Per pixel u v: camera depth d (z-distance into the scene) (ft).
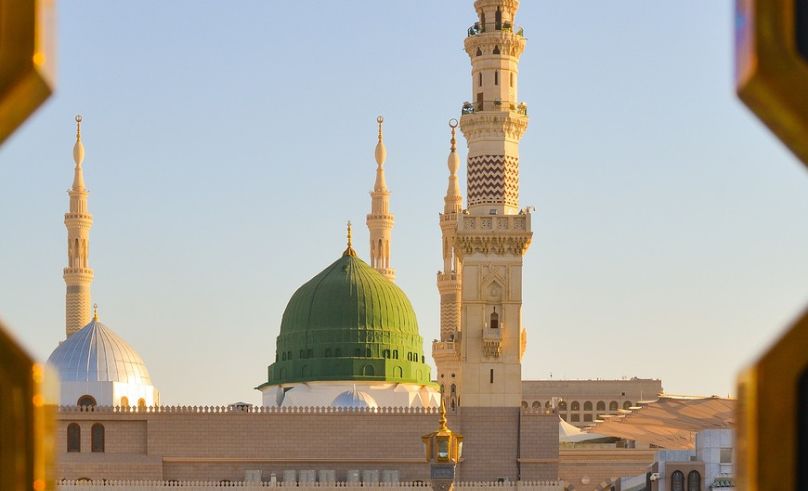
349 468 576.61
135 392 638.94
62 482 556.10
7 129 28.78
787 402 27.86
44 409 28.50
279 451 575.79
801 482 27.73
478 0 593.83
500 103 584.81
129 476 567.59
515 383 579.48
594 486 611.06
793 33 28.25
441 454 286.25
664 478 485.56
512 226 579.48
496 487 566.36
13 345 28.32
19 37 28.66
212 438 574.56
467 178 588.91
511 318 579.89
